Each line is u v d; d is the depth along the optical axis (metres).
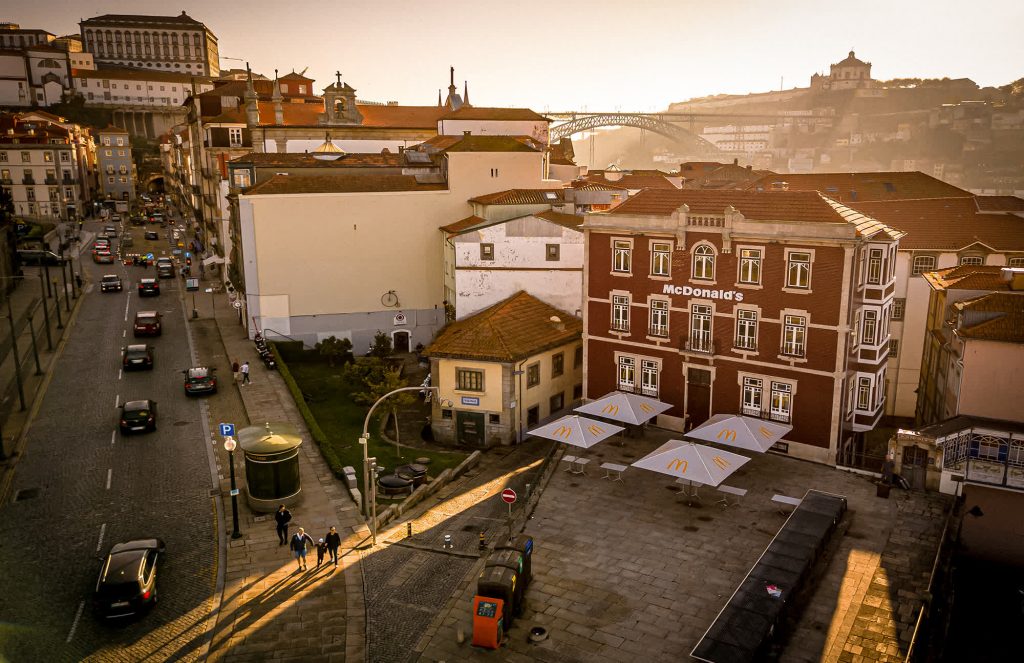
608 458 47.62
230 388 59.56
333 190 71.06
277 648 28.89
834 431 45.16
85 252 122.25
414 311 74.69
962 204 68.62
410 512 40.84
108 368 63.72
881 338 49.53
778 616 28.98
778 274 45.72
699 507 40.56
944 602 34.50
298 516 39.59
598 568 34.50
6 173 148.00
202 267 105.38
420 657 28.39
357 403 59.09
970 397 44.50
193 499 41.16
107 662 27.83
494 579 29.50
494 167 73.88
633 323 52.50
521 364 52.31
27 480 42.91
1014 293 45.66
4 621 30.03
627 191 86.12
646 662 27.92
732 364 48.41
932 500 40.81
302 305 71.81
